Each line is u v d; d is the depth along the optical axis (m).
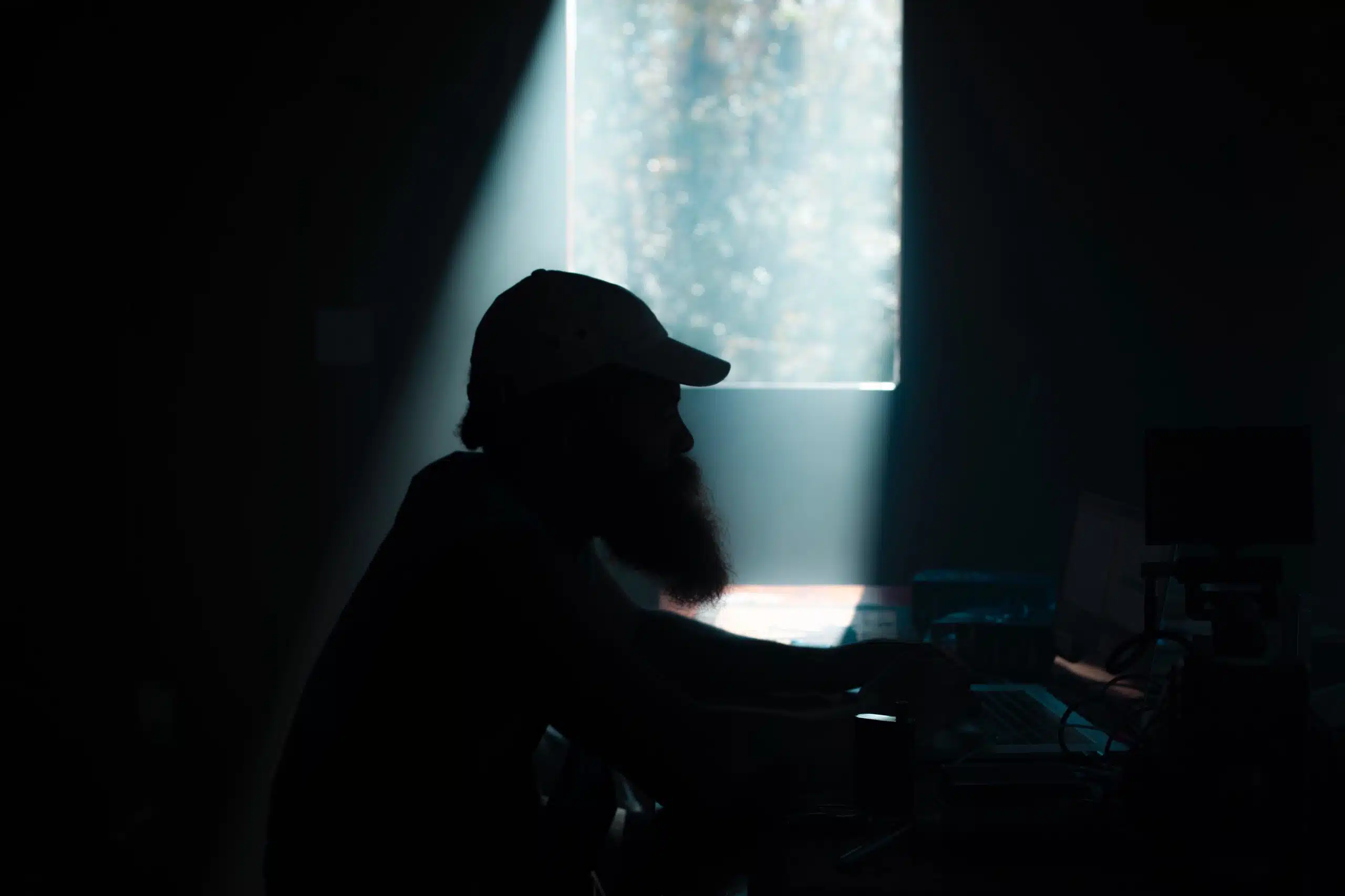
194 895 2.89
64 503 3.23
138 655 3.25
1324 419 2.61
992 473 2.83
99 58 3.17
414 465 3.17
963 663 1.56
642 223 5.12
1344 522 2.51
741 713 1.42
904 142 2.79
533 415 1.17
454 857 1.04
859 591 2.70
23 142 3.19
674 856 1.05
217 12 3.12
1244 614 1.26
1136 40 2.72
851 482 2.86
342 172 3.10
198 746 3.22
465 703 1.05
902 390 2.83
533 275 1.23
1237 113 2.69
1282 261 2.69
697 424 2.87
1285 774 1.10
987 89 2.77
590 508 1.20
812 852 1.17
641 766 1.03
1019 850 1.14
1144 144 2.73
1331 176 2.59
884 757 1.23
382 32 3.05
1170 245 2.74
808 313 5.17
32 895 2.07
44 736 2.18
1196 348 2.74
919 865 1.14
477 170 3.05
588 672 1.02
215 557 3.25
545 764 2.13
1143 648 1.33
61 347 3.22
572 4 3.02
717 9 5.03
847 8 5.05
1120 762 1.39
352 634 1.10
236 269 3.18
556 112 3.01
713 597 1.27
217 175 3.16
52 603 3.22
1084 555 1.98
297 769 1.07
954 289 2.81
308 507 3.22
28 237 3.20
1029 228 2.78
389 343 3.13
